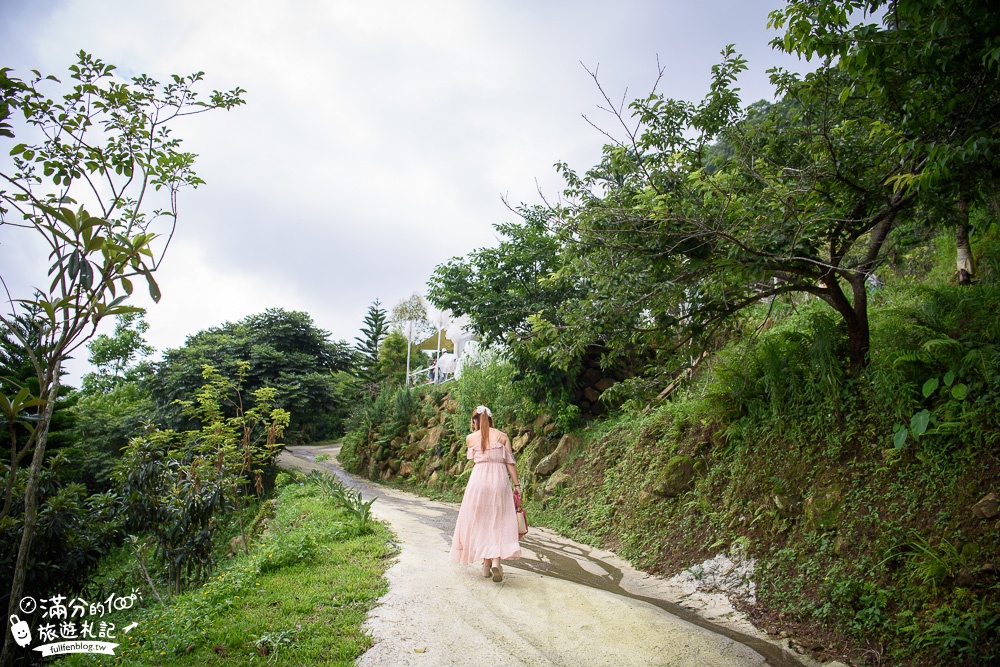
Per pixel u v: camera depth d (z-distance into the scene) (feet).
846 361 20.71
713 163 21.98
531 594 16.98
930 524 14.55
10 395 35.94
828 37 14.10
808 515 17.54
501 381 45.83
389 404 69.56
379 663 12.31
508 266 42.68
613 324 19.75
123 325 128.57
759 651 13.76
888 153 16.55
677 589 19.02
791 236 16.74
